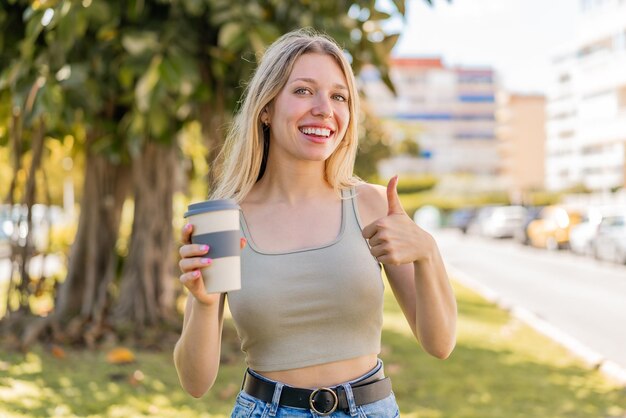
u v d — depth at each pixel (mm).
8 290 6723
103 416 4344
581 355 7020
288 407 1965
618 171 51969
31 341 6156
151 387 5074
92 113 5895
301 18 5590
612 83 50906
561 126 63438
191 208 1776
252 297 1974
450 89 95375
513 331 8445
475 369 6305
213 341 1938
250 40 5152
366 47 6074
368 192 2172
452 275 16125
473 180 64688
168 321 6898
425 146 94188
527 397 5426
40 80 5379
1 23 5988
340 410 1965
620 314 10578
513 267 18969
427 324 1952
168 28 5625
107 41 5672
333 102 2111
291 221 2080
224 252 1759
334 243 2027
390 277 2123
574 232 22750
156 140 6332
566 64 62281
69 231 11219
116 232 7152
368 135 23297
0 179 9289
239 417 2039
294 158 2125
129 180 7258
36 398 4590
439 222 48656
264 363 2000
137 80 5961
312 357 1970
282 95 2102
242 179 2182
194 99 5875
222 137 6367
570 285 14633
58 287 7129
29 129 7051
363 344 2012
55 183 13500
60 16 4980
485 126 95438
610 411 5098
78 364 5578
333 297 1972
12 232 6758
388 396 2039
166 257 7051
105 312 6922
